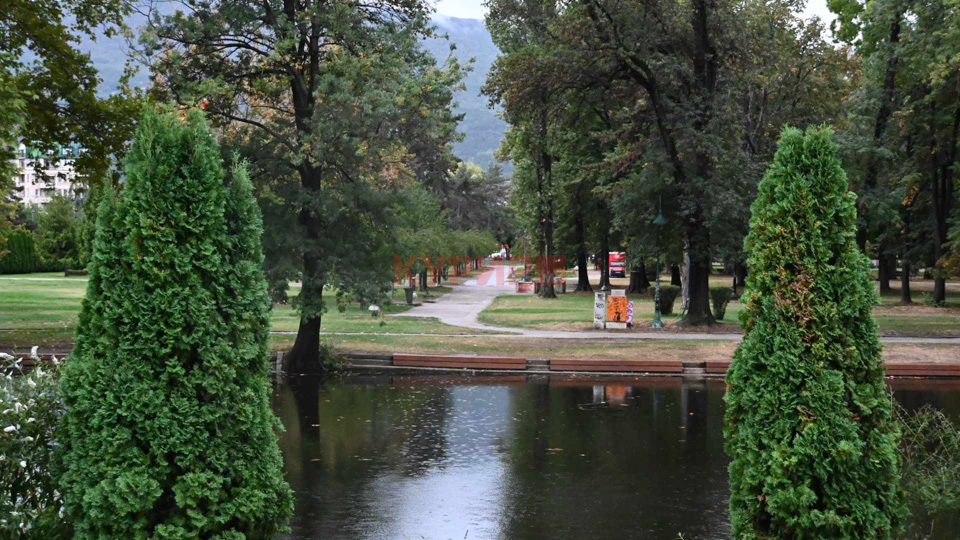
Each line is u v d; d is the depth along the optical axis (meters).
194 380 5.91
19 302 37.78
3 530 5.85
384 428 15.88
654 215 32.81
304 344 23.73
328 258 22.27
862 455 6.25
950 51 34.75
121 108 22.12
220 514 5.93
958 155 44.50
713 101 30.91
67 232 84.19
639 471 12.57
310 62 23.14
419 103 21.75
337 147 21.28
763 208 6.83
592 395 20.23
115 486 5.65
